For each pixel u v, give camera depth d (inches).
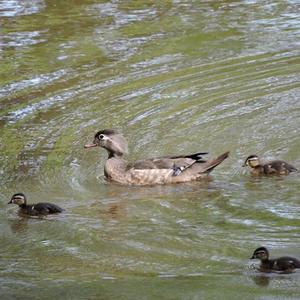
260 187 727.7
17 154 807.7
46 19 1176.8
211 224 659.4
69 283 572.7
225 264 592.7
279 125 850.8
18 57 1040.2
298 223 655.1
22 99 925.8
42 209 688.4
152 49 1051.3
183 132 840.9
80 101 916.6
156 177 752.3
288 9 1183.6
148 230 653.3
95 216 682.2
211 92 930.7
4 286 571.2
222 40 1071.0
